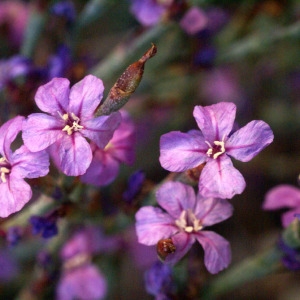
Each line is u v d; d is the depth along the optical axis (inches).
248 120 9.3
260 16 8.5
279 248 6.1
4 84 7.0
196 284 6.2
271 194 6.0
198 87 8.9
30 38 7.6
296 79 9.3
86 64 7.8
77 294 7.4
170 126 8.9
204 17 7.7
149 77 8.1
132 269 9.1
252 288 9.0
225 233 9.2
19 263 8.3
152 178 9.0
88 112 5.0
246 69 9.4
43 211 5.8
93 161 5.3
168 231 5.2
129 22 9.5
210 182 5.0
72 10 7.5
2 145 5.1
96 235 7.4
